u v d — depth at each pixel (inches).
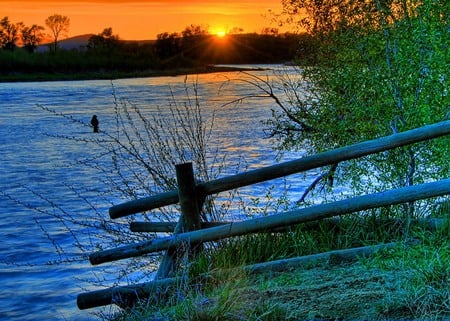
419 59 300.8
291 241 256.4
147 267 348.5
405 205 264.5
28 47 7785.4
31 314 448.5
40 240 657.6
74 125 1962.4
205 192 248.1
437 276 186.7
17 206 840.3
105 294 229.9
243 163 1065.5
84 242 632.4
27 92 4067.4
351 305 182.2
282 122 442.9
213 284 223.3
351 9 357.1
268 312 178.9
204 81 4205.2
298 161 235.3
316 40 416.2
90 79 6392.7
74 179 1027.9
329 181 385.1
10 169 1171.9
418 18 303.6
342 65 357.1
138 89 4020.7
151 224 283.3
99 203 814.5
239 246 253.1
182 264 232.7
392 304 177.8
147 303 215.3
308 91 416.2
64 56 6943.9
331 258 224.7
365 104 332.8
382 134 325.4
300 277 212.8
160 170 313.6
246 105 2416.3
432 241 222.2
